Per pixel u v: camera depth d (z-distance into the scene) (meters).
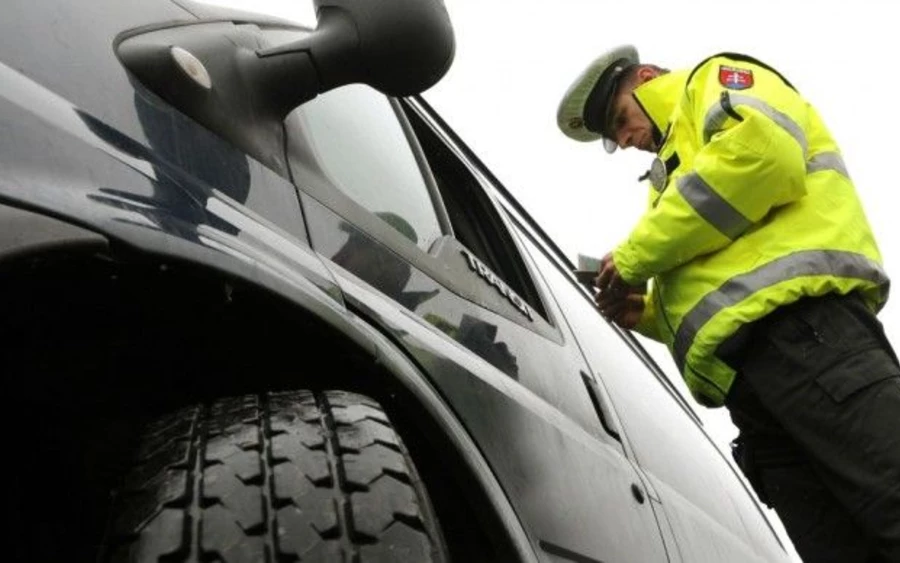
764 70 2.88
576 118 3.29
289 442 1.25
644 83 3.17
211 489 1.17
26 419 1.29
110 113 1.36
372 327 1.48
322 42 1.70
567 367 2.50
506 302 2.32
